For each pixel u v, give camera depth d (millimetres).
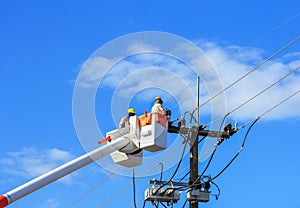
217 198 25453
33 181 18734
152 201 25578
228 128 25469
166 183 25375
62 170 19203
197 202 25484
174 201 25438
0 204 18062
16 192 18391
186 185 25625
